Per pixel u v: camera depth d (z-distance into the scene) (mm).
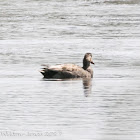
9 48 33812
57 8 60156
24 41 36844
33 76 25062
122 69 26797
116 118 17562
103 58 30078
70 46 34531
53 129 16406
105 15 53188
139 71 26234
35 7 61281
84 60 25547
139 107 19016
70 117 17734
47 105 19328
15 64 28234
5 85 22891
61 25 45562
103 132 16125
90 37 38688
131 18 50469
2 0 70562
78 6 62562
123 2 67250
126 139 15469
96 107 19047
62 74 24734
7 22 47844
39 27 44281
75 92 21484
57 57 30406
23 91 21672
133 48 33625
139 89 22000
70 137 15688
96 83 23438
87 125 16828
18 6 62625
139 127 16578
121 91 21625
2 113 18250
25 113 18219
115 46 34500
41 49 33312
